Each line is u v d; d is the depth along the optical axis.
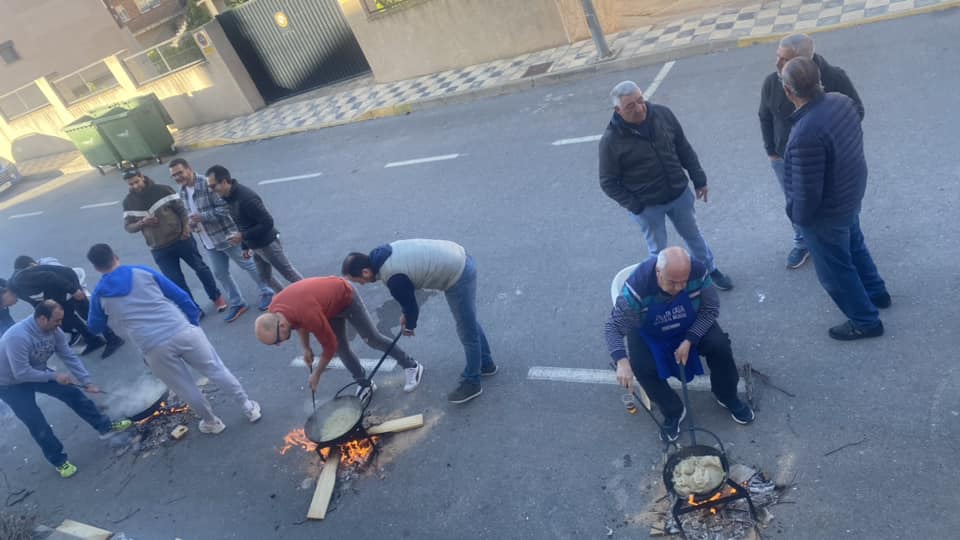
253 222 6.52
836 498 3.73
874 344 4.49
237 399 5.79
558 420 4.88
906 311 4.62
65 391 5.96
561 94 10.50
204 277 7.80
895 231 5.36
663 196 4.91
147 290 5.33
